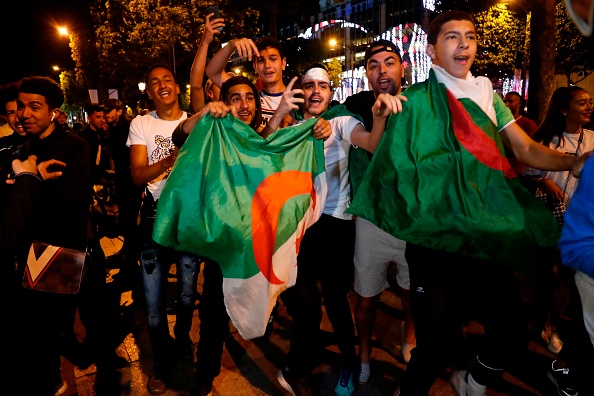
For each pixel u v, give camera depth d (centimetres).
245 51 319
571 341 240
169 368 296
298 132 252
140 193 470
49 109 248
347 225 287
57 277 244
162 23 1878
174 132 257
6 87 318
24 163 211
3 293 243
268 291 249
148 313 291
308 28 6200
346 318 284
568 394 255
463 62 224
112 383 304
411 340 315
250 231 243
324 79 296
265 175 246
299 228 256
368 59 291
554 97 339
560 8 1781
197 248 238
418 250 234
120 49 2219
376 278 289
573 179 333
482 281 233
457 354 298
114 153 489
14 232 200
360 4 7719
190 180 233
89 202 261
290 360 272
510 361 231
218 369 281
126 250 463
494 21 2077
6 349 241
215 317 273
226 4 1853
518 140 231
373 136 233
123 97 3148
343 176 283
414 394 231
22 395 238
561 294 321
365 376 297
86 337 353
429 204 220
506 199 219
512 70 2309
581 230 157
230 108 242
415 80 5644
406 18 6925
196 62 332
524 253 224
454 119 221
